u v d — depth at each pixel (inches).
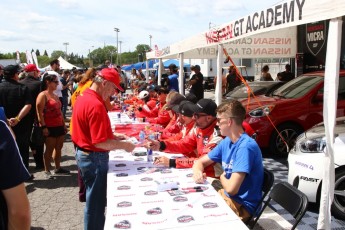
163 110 261.0
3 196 60.7
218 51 242.8
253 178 114.0
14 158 60.5
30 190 220.1
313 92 288.8
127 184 117.4
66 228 166.4
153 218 90.2
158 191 110.2
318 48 419.8
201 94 471.5
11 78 224.8
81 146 133.0
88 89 134.3
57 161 251.8
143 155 159.2
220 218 90.0
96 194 135.4
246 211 114.3
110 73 133.7
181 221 88.3
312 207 181.3
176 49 399.9
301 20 125.9
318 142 168.1
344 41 372.8
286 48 452.8
